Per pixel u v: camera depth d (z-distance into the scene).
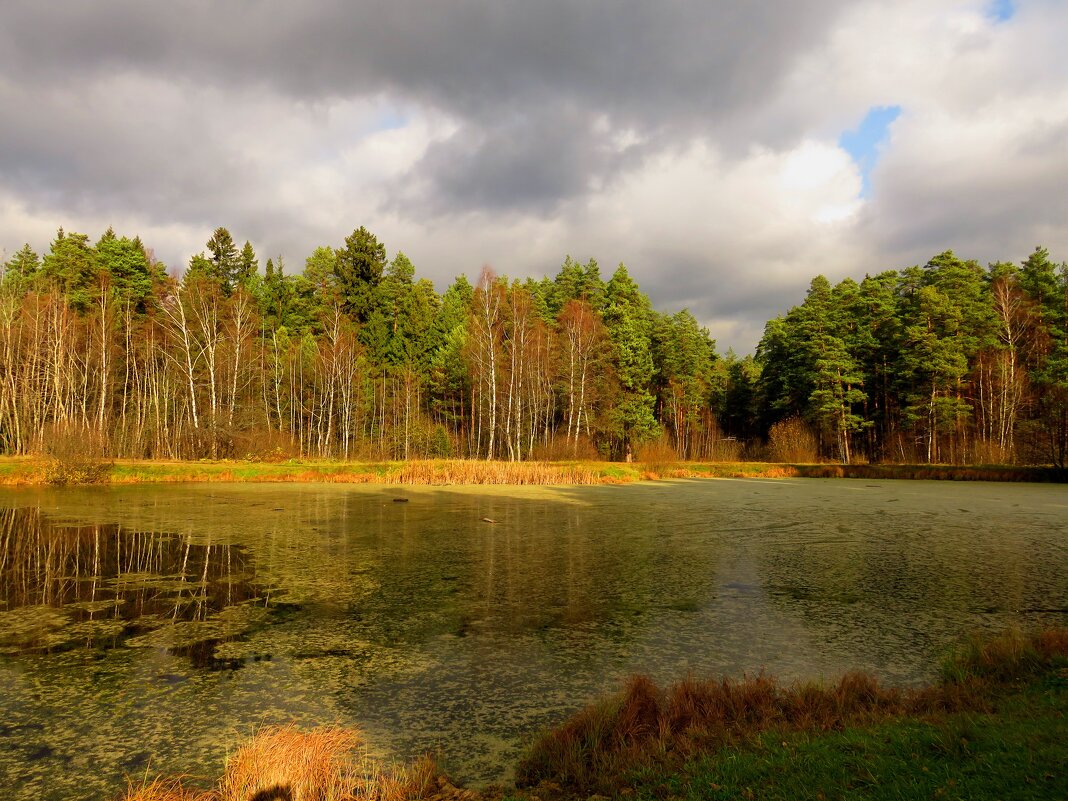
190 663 9.01
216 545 17.53
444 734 6.82
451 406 64.44
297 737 6.34
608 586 13.19
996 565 15.09
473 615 11.20
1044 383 46.56
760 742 5.82
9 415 46.47
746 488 33.81
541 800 5.21
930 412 48.28
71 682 8.36
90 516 22.56
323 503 26.81
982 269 59.25
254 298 64.62
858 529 20.25
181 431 46.59
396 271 79.25
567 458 45.56
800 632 10.19
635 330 58.84
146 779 5.96
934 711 6.45
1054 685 6.84
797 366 58.94
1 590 13.00
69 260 58.06
